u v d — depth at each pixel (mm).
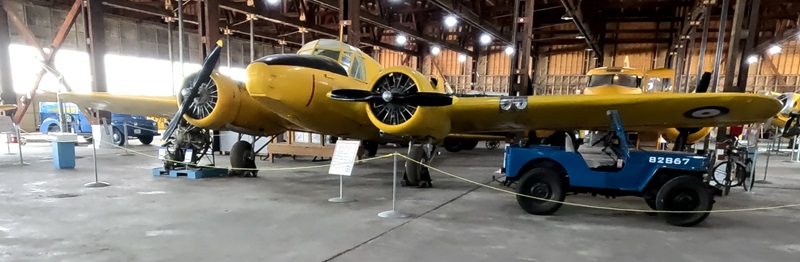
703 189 4664
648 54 27219
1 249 3660
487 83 31141
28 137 15359
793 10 19984
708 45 25297
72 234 4129
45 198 5801
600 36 26438
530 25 9211
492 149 15852
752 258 3801
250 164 8125
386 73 6047
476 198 6266
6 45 13570
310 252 3686
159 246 3799
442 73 32094
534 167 5484
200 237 4086
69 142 8828
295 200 5887
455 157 12734
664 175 4992
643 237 4359
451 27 27547
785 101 12836
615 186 5039
